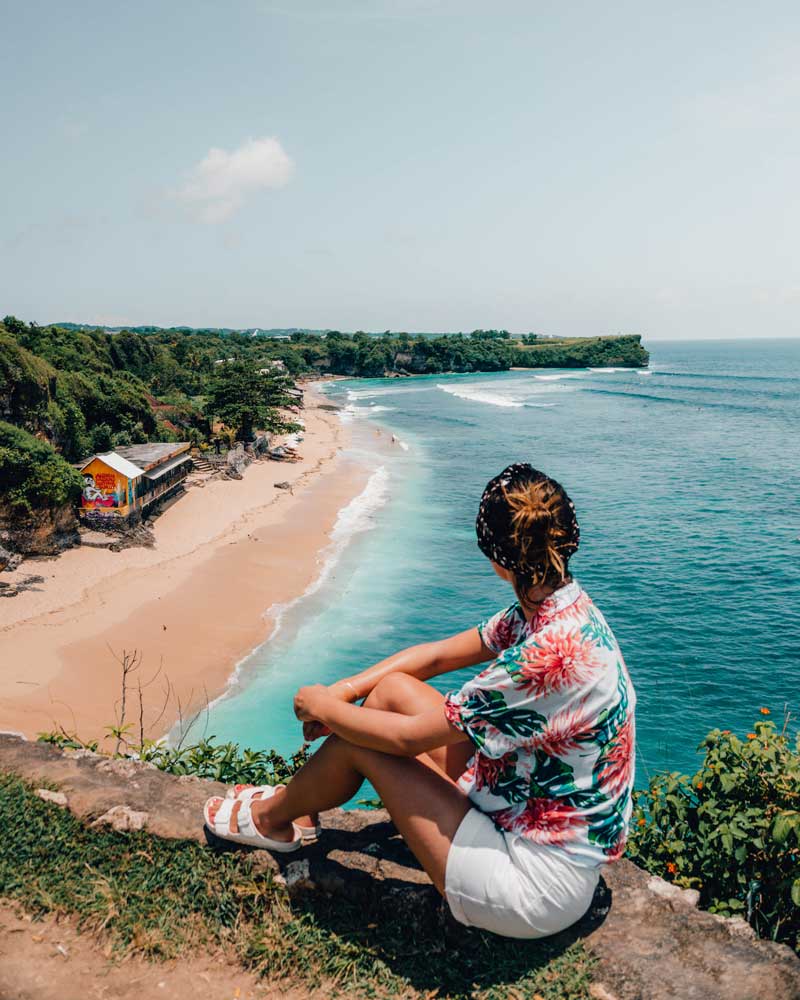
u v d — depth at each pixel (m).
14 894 2.91
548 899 2.07
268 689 22.38
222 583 30.95
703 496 50.09
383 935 2.66
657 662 24.78
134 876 2.95
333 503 47.22
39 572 30.72
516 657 1.94
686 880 3.31
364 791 12.92
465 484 54.28
